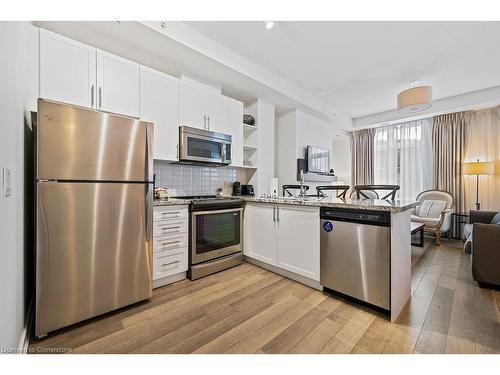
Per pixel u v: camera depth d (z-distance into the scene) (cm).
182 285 233
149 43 229
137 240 192
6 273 107
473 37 251
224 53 270
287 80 358
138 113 239
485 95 383
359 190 309
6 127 108
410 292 210
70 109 160
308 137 446
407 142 498
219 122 315
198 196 318
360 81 361
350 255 193
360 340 150
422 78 347
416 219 409
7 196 109
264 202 269
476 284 236
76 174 163
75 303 162
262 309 188
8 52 113
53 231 154
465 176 427
